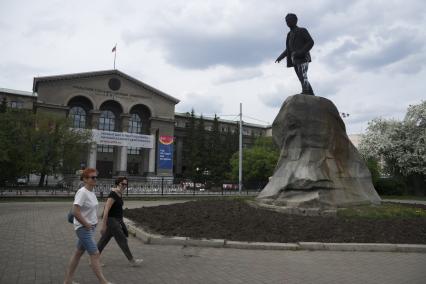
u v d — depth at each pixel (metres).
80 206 5.67
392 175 42.66
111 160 71.56
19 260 7.80
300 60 15.62
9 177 30.70
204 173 74.94
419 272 7.39
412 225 11.43
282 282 6.56
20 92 66.25
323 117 14.74
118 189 7.52
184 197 33.09
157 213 13.98
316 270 7.41
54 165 39.56
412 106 39.84
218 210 13.67
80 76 65.62
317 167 14.02
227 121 92.69
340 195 13.83
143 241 10.05
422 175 40.09
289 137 14.96
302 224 11.16
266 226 10.96
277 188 14.48
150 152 70.75
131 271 7.09
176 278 6.66
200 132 76.31
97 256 5.67
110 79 68.81
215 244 9.48
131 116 72.00
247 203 15.34
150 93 72.94
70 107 66.75
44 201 26.31
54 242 9.95
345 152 15.04
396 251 9.40
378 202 14.90
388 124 41.44
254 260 8.15
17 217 15.74
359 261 8.25
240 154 44.19
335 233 10.35
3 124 29.97
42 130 37.75
